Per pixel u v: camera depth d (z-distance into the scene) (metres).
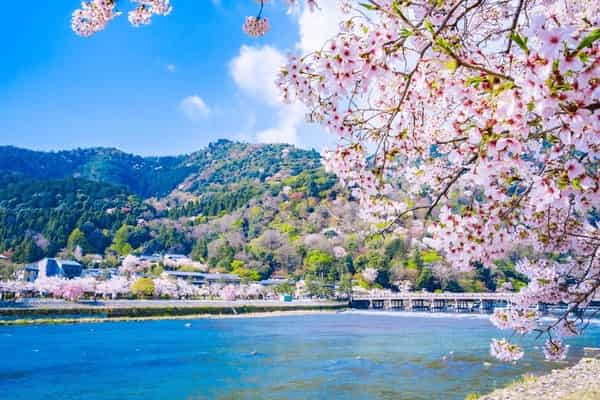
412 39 2.86
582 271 5.42
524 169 2.82
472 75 2.96
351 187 4.27
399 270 92.12
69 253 102.31
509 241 3.83
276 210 137.38
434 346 32.31
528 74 2.19
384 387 19.48
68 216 118.50
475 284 84.81
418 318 63.12
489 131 2.74
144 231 123.12
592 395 14.20
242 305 70.12
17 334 39.16
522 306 5.57
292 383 20.61
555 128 2.41
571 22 2.66
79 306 55.72
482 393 18.00
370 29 2.84
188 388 19.86
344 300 86.69
